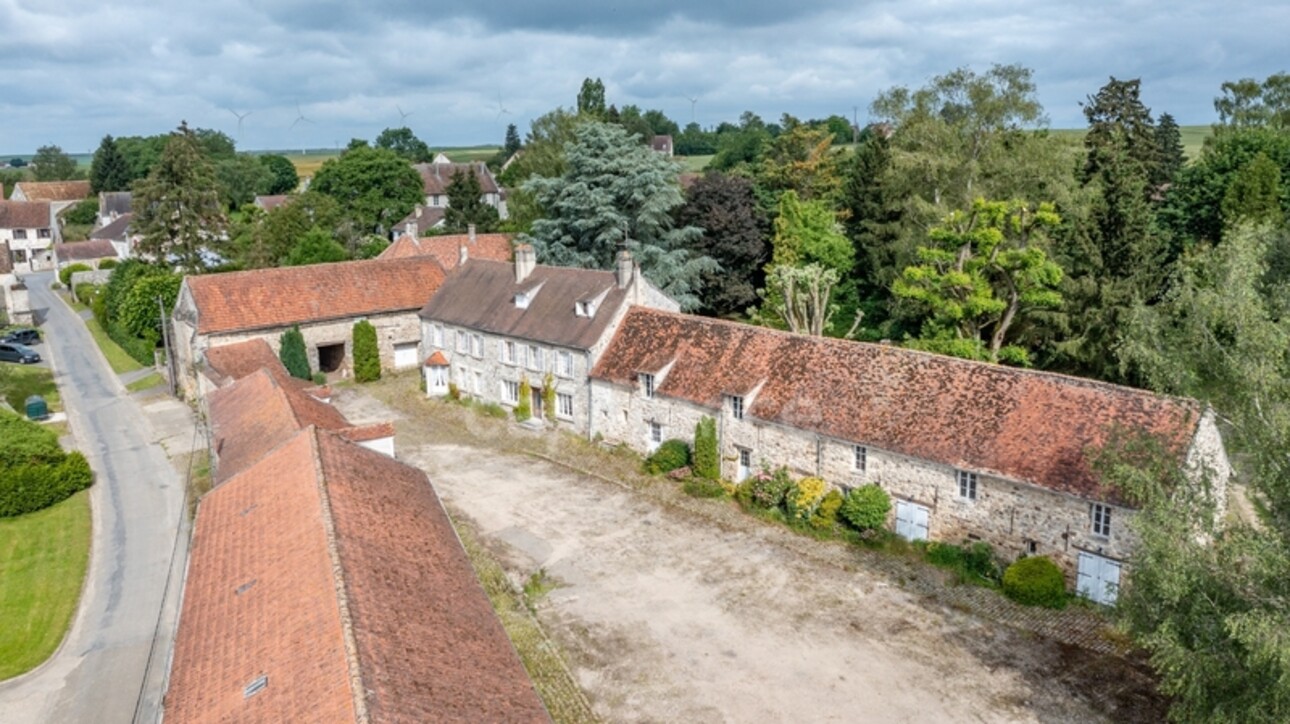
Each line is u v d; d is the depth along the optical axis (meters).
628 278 49.69
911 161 62.38
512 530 38.41
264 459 29.48
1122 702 25.88
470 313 57.47
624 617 31.22
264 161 164.88
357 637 17.61
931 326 52.94
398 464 30.66
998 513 33.00
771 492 38.81
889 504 36.00
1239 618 18.20
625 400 46.84
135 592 33.94
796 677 27.58
